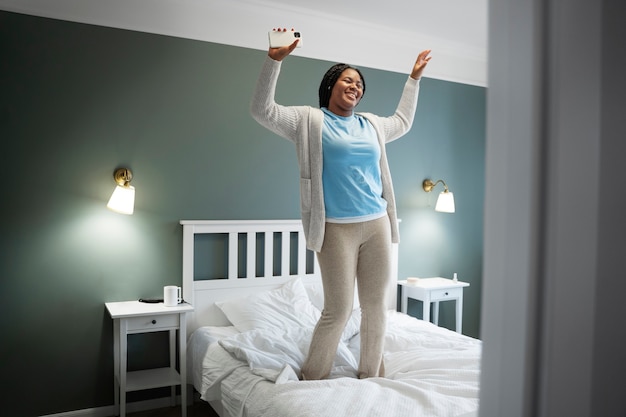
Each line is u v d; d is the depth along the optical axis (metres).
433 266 4.41
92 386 3.10
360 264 2.23
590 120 0.49
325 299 2.18
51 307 2.99
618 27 0.51
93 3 3.04
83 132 3.05
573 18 0.48
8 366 2.90
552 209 0.48
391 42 4.07
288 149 3.69
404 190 4.24
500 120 0.52
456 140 4.49
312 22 3.71
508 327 0.51
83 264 3.07
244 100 3.52
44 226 2.97
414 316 4.32
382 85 4.09
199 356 2.94
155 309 2.94
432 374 2.23
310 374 2.20
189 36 3.32
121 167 3.15
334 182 2.11
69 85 3.01
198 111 3.37
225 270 3.51
